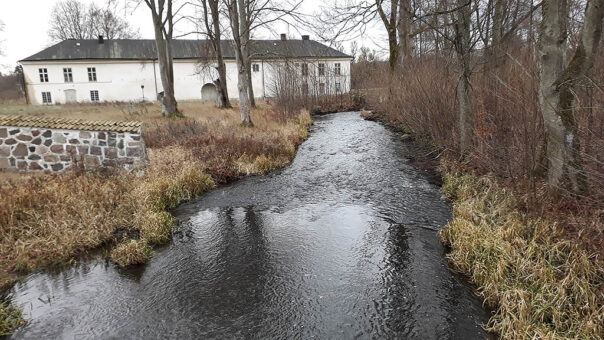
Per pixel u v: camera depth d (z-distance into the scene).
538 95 6.89
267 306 5.34
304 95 29.73
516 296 4.86
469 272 5.96
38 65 40.09
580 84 6.19
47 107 31.02
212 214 8.92
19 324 5.04
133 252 6.64
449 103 12.71
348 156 14.40
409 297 5.48
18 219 7.39
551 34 6.32
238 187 10.89
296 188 10.74
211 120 18.27
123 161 10.15
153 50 43.75
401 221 8.16
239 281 6.00
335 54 44.47
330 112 31.38
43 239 6.94
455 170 10.70
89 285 5.98
